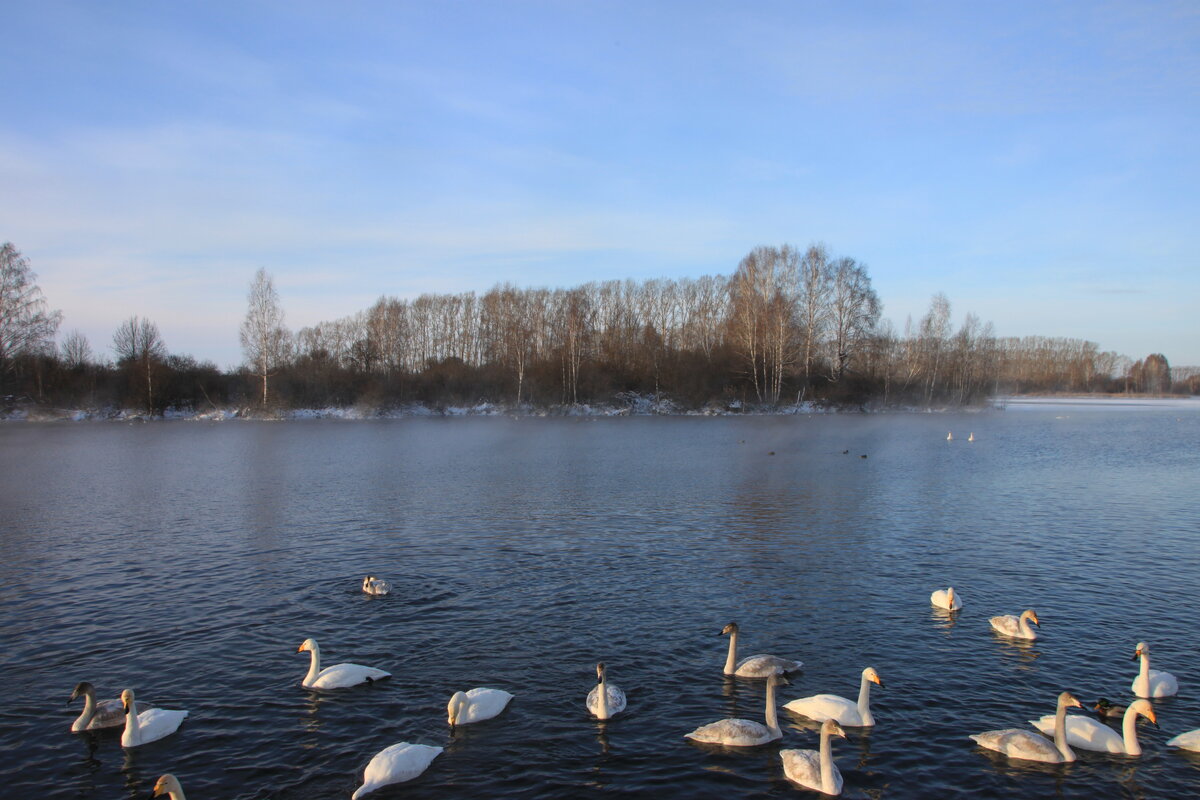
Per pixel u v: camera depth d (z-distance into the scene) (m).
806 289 102.75
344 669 15.91
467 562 24.78
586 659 17.05
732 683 15.91
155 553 26.02
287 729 14.07
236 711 14.73
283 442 64.62
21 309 81.25
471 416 97.06
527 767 12.81
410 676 16.20
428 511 33.41
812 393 104.69
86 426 79.38
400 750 12.76
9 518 32.03
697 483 41.75
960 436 72.25
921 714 14.60
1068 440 68.62
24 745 13.57
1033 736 13.23
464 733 13.88
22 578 23.08
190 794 12.12
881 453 57.22
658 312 132.62
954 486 40.81
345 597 21.20
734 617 19.61
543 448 60.34
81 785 12.39
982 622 19.30
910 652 17.44
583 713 14.62
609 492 38.59
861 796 12.02
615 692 14.90
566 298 115.31
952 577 23.16
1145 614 19.89
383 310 119.69
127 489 39.47
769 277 100.88
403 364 112.56
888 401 109.50
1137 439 69.88
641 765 12.88
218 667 16.69
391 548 26.67
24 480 42.75
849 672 16.41
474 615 19.77
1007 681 15.99
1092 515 32.59
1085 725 13.65
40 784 12.41
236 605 20.62
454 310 133.62
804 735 13.86
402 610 20.16
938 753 13.27
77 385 89.19
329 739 13.73
